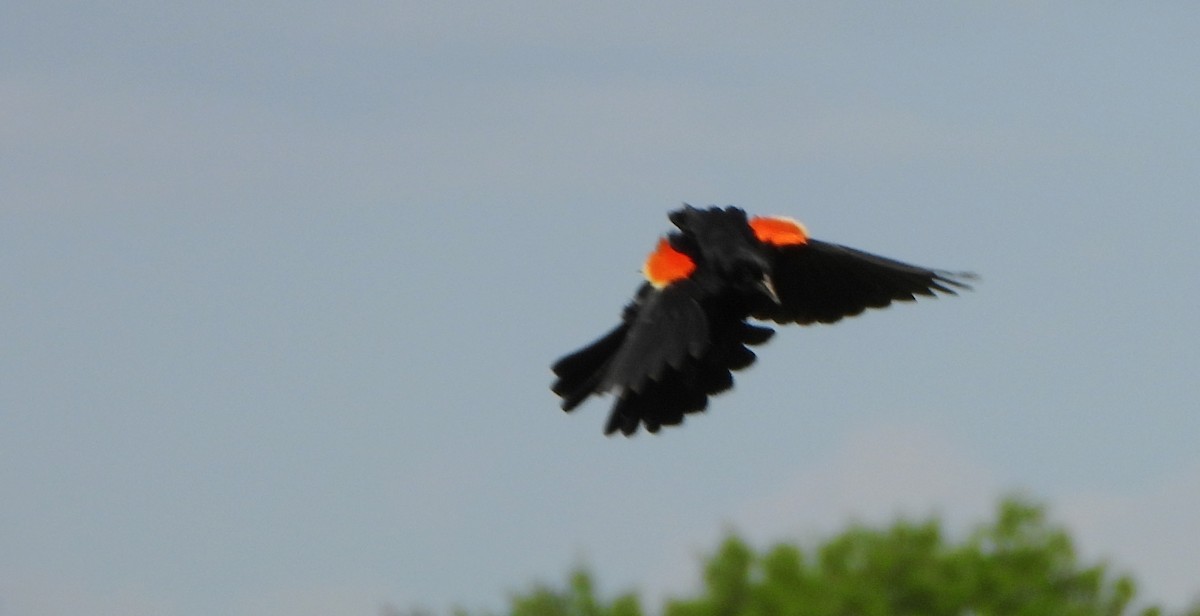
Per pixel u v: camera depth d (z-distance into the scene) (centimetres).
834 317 1275
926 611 3738
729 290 1173
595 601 3594
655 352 1111
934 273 1226
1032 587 3725
